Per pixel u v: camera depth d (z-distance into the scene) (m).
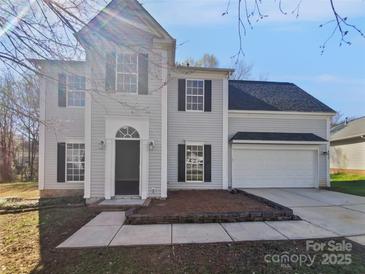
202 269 4.55
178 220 7.30
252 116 14.66
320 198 11.27
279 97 16.12
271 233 6.28
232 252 5.18
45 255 5.27
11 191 14.48
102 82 8.37
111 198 10.38
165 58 10.03
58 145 12.57
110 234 6.31
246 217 7.48
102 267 4.67
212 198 10.87
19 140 21.47
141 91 10.73
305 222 7.29
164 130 10.79
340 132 25.00
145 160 10.59
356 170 22.20
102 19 9.04
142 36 10.27
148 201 9.83
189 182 13.45
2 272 4.61
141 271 4.52
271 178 14.44
